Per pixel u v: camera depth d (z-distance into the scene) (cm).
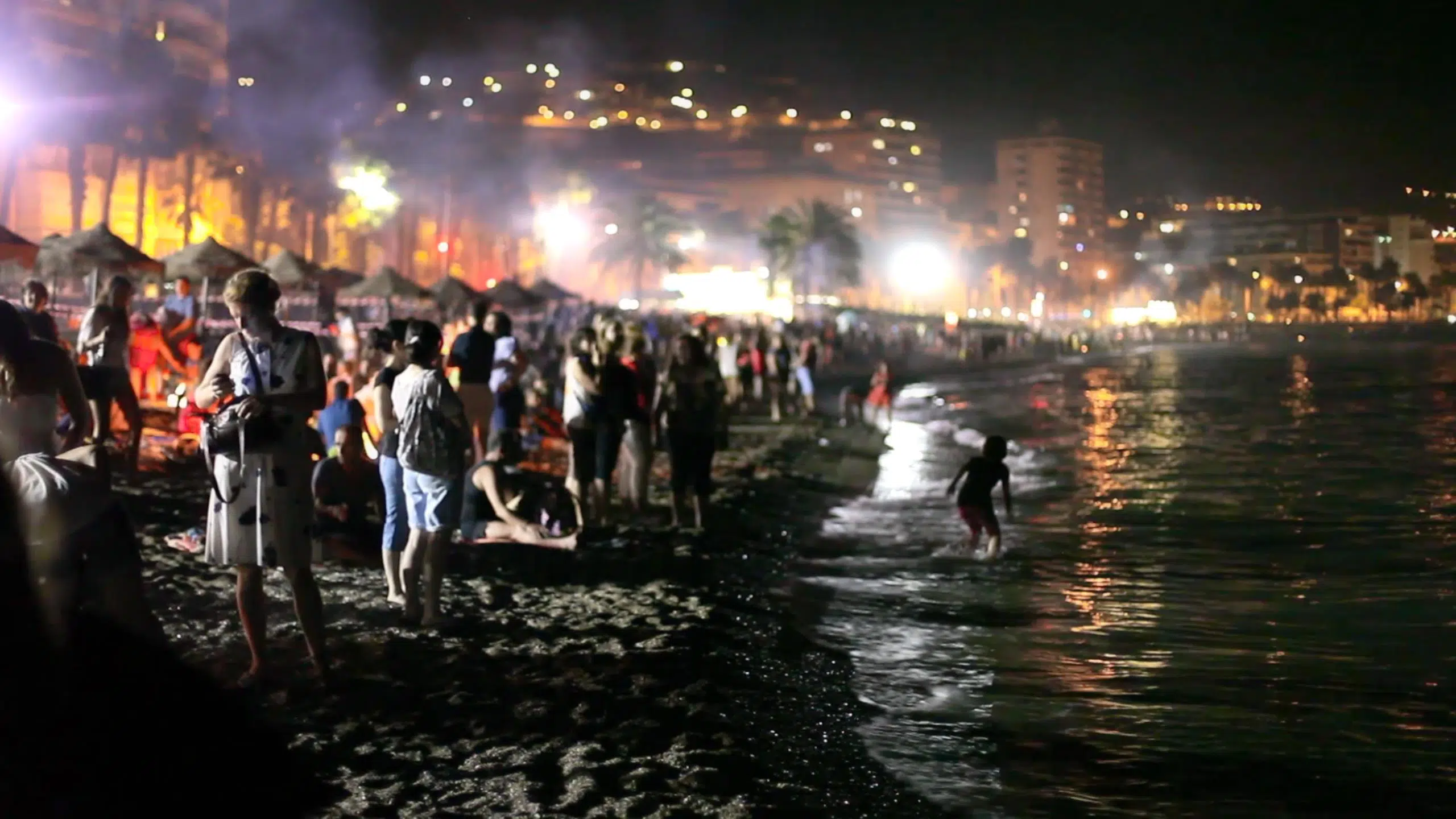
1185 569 1262
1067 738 719
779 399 3288
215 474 701
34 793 372
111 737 405
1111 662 890
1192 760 676
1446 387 5250
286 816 514
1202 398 4791
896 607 1091
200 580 1014
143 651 452
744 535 1440
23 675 372
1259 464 2325
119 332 1252
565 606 1016
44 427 541
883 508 1773
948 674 861
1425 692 799
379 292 3400
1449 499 1761
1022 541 1453
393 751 645
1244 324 19800
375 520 1245
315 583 737
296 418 703
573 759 642
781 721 740
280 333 698
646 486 1511
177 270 2642
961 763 675
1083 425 3481
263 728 541
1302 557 1310
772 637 956
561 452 2158
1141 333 16850
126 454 1605
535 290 5128
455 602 1005
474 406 1320
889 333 10775
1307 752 689
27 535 387
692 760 648
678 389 1423
